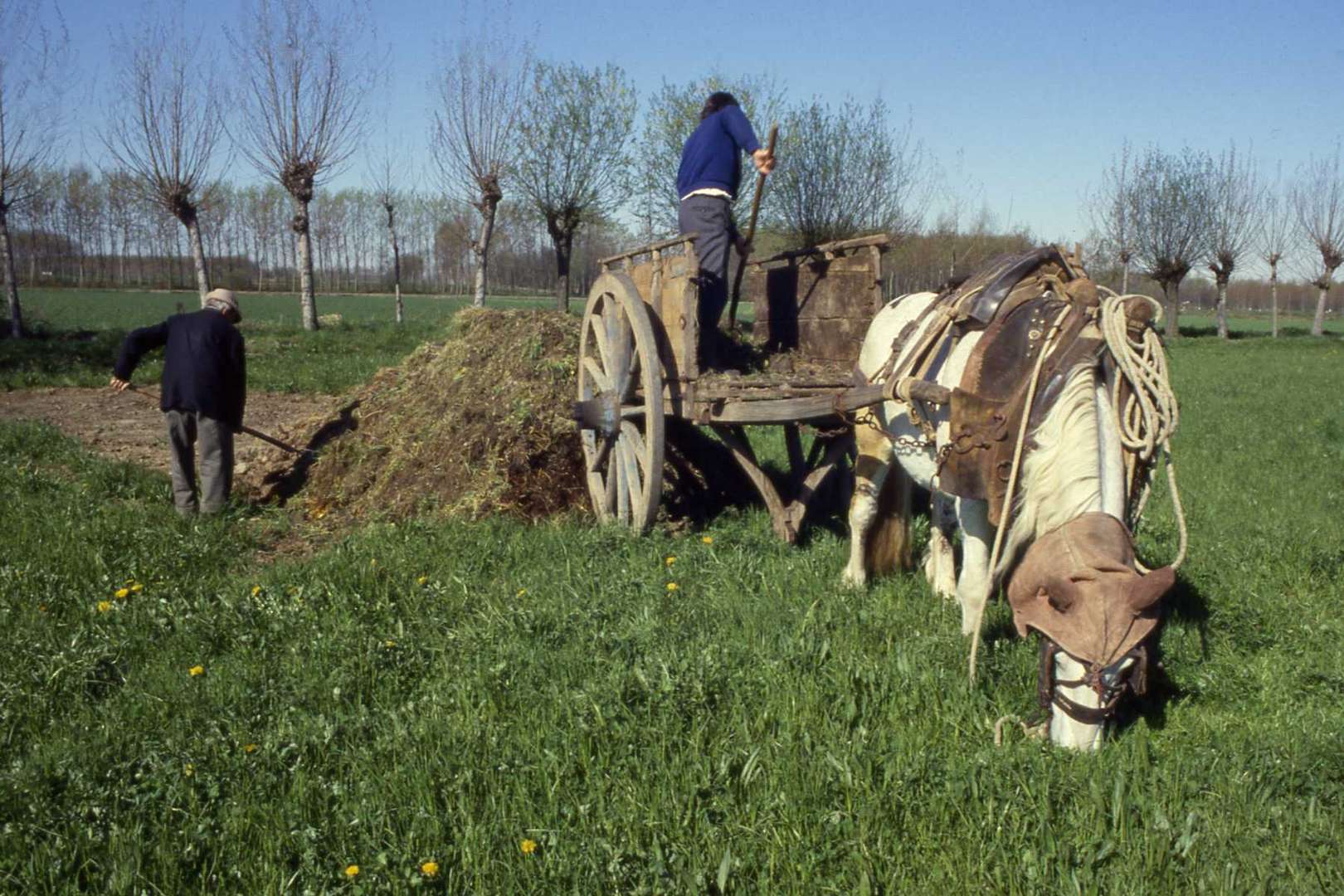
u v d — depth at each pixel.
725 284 6.80
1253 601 5.43
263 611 5.29
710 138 6.71
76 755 3.83
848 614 5.23
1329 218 53.19
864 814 3.38
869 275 6.26
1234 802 3.45
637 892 3.06
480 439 7.70
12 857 3.20
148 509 7.67
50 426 11.55
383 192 38.00
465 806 3.46
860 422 5.46
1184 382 21.11
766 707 4.13
